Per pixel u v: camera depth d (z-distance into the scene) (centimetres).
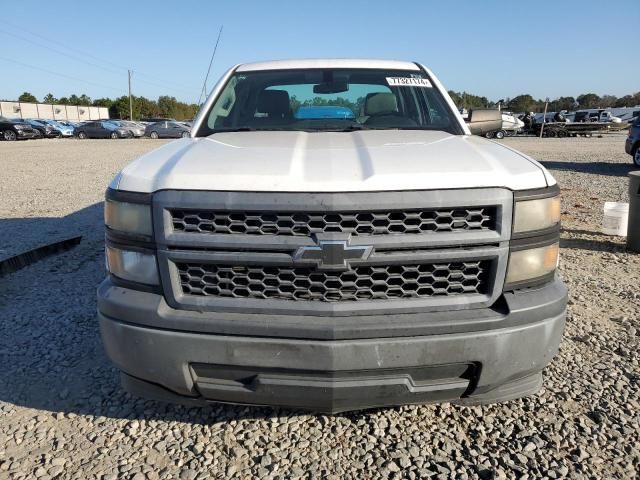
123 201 218
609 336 367
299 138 283
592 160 1694
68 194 999
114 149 2345
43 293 455
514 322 209
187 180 208
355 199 200
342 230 201
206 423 270
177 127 3712
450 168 213
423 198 202
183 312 210
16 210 841
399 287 207
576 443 252
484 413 277
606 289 470
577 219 771
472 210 207
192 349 207
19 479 230
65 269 522
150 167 230
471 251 207
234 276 209
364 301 206
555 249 227
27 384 308
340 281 204
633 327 382
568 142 2898
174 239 207
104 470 236
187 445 253
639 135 1392
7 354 344
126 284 221
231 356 205
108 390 301
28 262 536
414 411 278
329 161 222
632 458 242
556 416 273
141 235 214
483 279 213
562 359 333
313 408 214
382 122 343
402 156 229
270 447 251
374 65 391
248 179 205
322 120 342
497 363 209
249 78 376
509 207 208
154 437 259
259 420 271
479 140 290
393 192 202
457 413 277
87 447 252
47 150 2272
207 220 206
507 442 254
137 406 285
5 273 502
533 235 215
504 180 210
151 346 211
